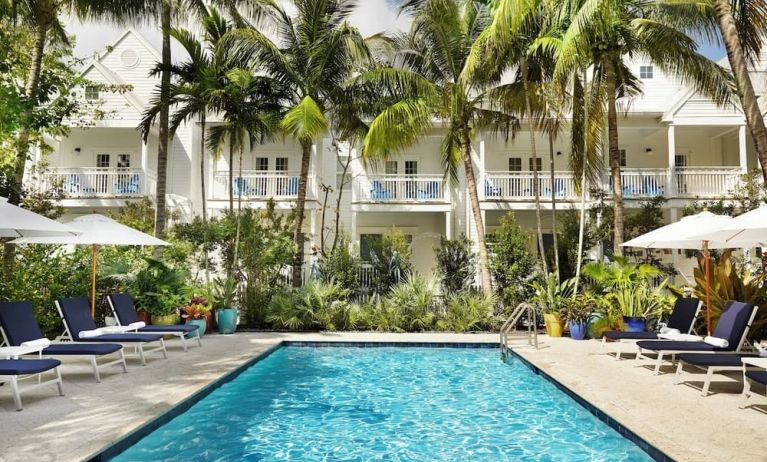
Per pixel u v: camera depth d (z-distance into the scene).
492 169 21.47
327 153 21.50
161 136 14.18
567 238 15.65
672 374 8.00
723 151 21.53
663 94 21.14
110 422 5.24
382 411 6.75
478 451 5.25
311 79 15.47
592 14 10.88
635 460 4.93
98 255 13.65
